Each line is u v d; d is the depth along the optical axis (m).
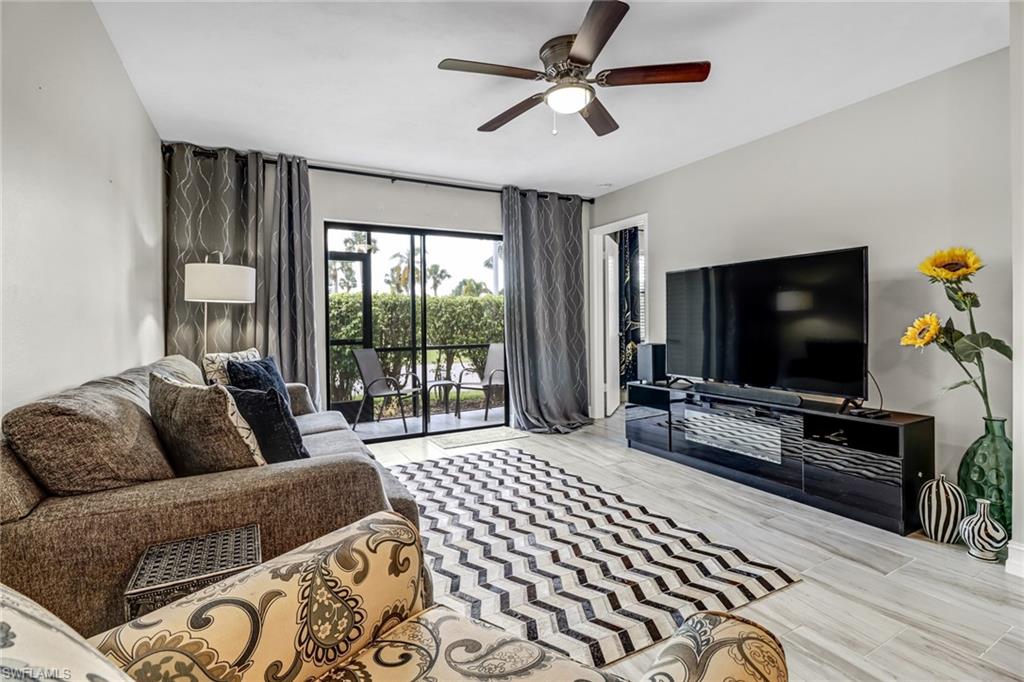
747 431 3.28
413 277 4.80
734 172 3.88
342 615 0.87
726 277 3.54
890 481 2.55
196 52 2.42
